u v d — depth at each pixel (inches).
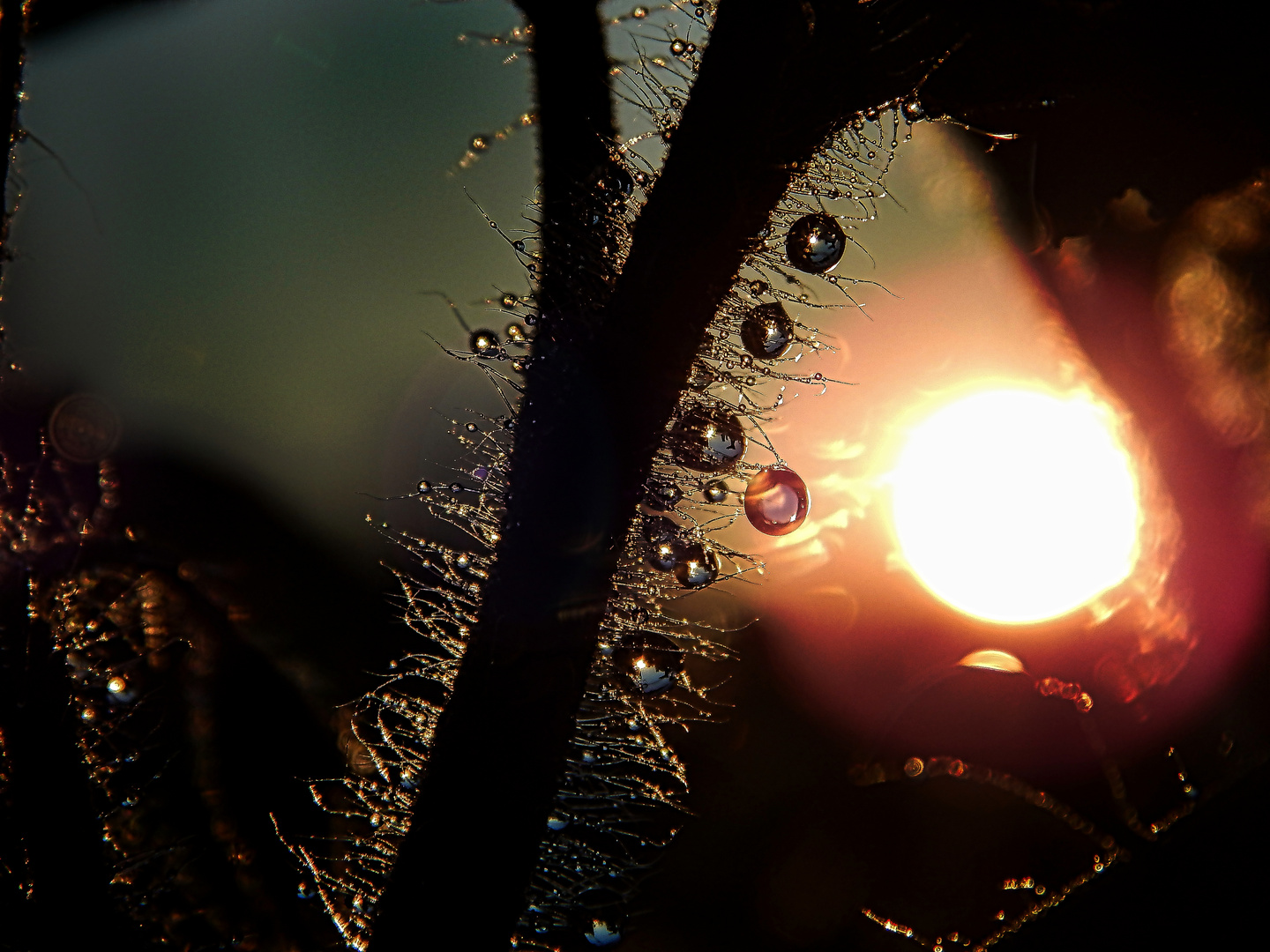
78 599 4.4
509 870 4.1
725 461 4.3
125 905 4.3
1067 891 4.3
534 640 4.1
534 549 4.1
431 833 4.1
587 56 4.4
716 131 4.1
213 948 4.4
